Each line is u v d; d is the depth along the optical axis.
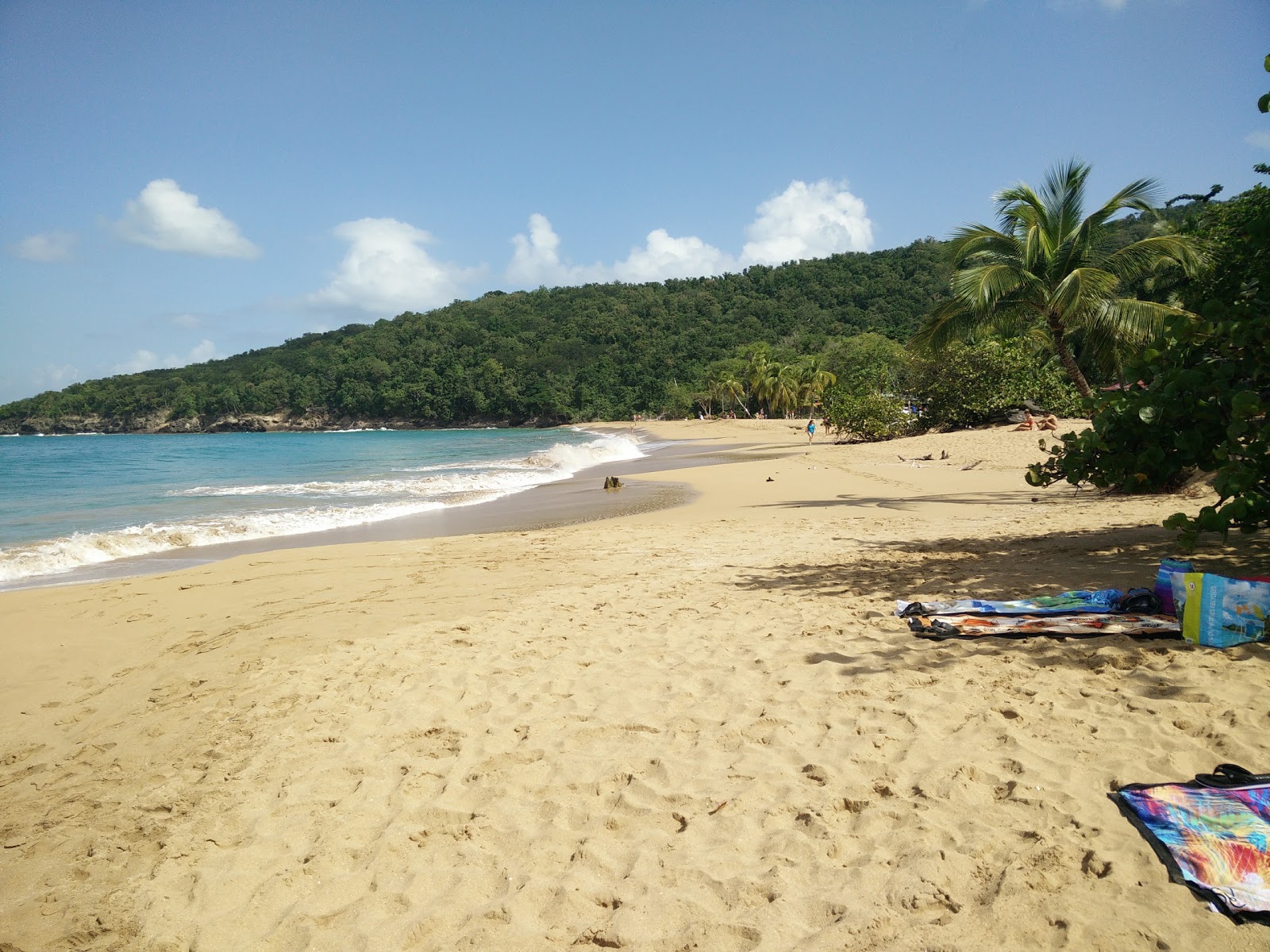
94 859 3.37
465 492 21.05
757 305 153.12
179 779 4.05
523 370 138.38
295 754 4.24
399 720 4.61
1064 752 3.55
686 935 2.63
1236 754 3.37
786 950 2.52
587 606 7.20
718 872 2.96
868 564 8.22
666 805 3.46
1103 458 6.36
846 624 5.82
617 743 4.11
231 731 4.63
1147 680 4.19
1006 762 3.51
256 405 136.75
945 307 18.58
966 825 3.09
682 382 126.38
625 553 10.38
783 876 2.88
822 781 3.54
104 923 2.92
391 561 10.49
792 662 5.05
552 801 3.56
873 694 4.41
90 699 5.51
